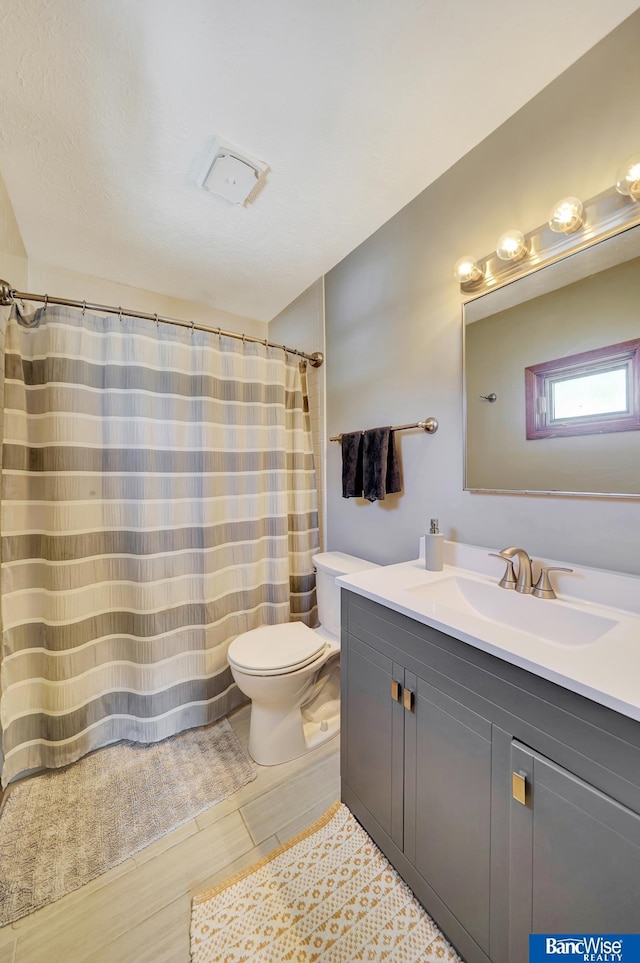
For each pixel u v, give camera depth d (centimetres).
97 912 92
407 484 151
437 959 81
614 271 92
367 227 160
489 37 90
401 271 151
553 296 104
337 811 117
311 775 135
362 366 173
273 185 135
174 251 173
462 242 128
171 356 159
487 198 120
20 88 97
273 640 153
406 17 86
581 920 59
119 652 152
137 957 83
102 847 108
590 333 97
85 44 88
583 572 95
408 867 94
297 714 144
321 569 173
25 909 93
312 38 89
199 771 136
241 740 154
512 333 114
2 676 128
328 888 96
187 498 163
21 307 140
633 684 57
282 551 188
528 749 67
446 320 134
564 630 92
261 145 118
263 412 187
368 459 157
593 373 96
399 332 153
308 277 199
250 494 182
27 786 129
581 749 59
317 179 133
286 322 231
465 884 78
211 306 230
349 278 179
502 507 118
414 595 100
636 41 87
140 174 128
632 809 54
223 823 116
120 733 152
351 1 82
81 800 124
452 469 133
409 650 92
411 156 125
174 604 157
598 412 95
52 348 135
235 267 188
